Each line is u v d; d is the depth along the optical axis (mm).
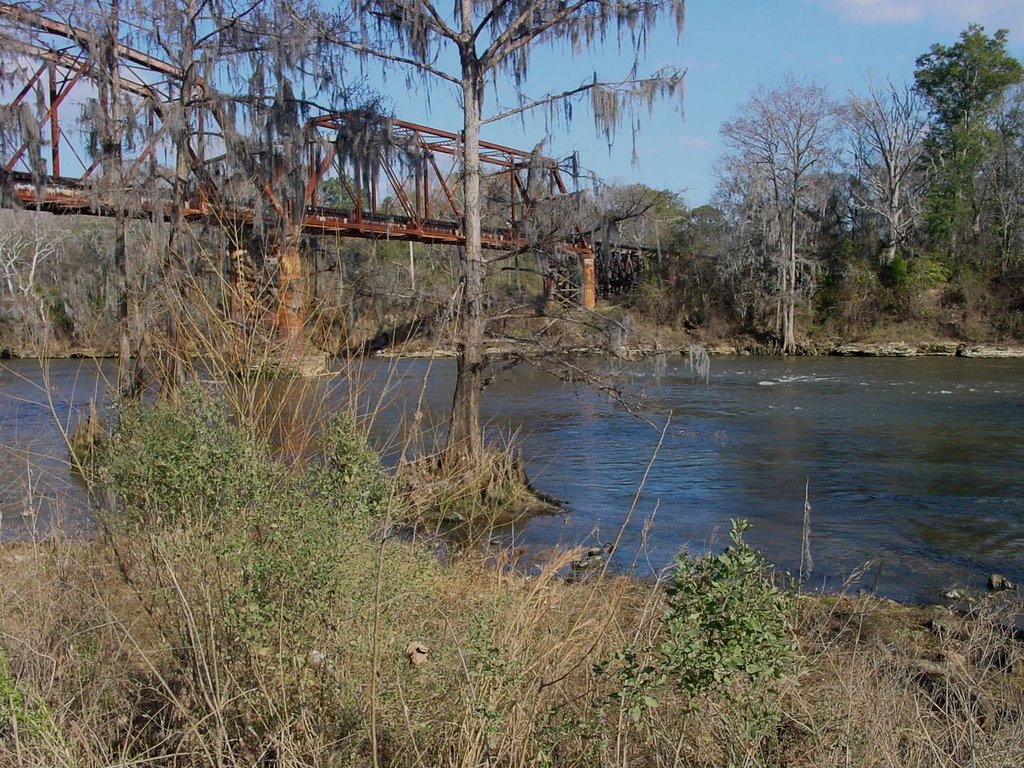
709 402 22969
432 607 3643
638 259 40844
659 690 2902
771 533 9922
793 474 13477
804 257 49938
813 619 5457
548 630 3480
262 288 4078
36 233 15461
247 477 3455
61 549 4191
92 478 4070
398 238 14609
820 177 51281
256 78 12586
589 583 4746
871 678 3896
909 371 33188
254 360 3967
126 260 10102
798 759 3127
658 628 3709
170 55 12922
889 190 52312
